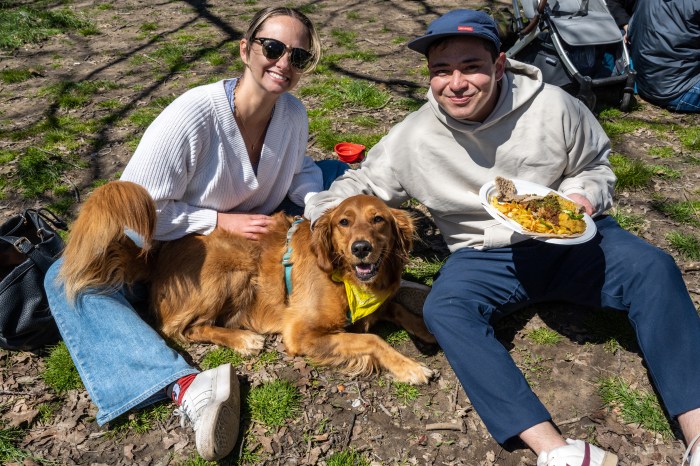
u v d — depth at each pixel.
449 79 2.62
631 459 2.49
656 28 5.61
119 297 2.89
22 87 6.54
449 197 2.96
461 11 2.58
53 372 2.92
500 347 2.54
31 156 4.89
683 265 3.70
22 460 2.51
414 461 2.53
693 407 2.30
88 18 9.31
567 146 2.84
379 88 6.39
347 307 3.11
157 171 2.92
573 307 3.36
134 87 6.55
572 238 2.44
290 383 2.93
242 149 3.13
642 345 2.50
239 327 3.38
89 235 2.69
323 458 2.54
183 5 10.13
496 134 2.81
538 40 5.61
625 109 5.79
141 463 2.51
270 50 2.86
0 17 8.60
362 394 2.89
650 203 4.36
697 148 5.08
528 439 2.33
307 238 3.21
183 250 3.16
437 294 2.80
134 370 2.65
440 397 2.86
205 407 2.45
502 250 2.91
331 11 9.66
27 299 2.90
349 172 3.32
